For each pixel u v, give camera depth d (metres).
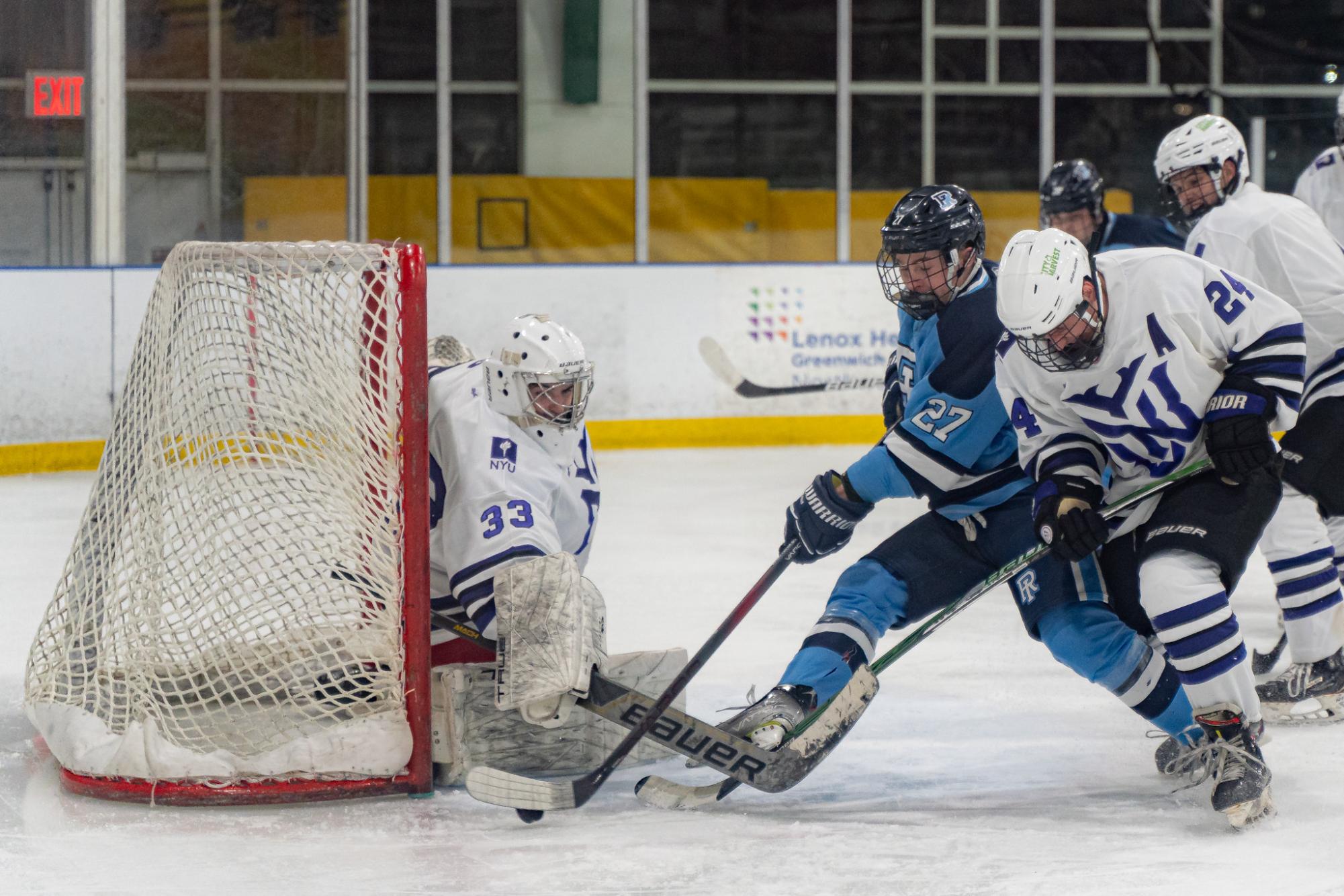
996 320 9.06
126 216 29.42
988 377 9.03
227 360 9.55
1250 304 8.65
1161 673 9.28
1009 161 36.12
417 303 8.97
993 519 9.57
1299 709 11.59
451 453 9.30
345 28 31.38
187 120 30.53
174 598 9.41
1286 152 36.47
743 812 9.08
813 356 29.45
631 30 33.69
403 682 9.18
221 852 8.23
